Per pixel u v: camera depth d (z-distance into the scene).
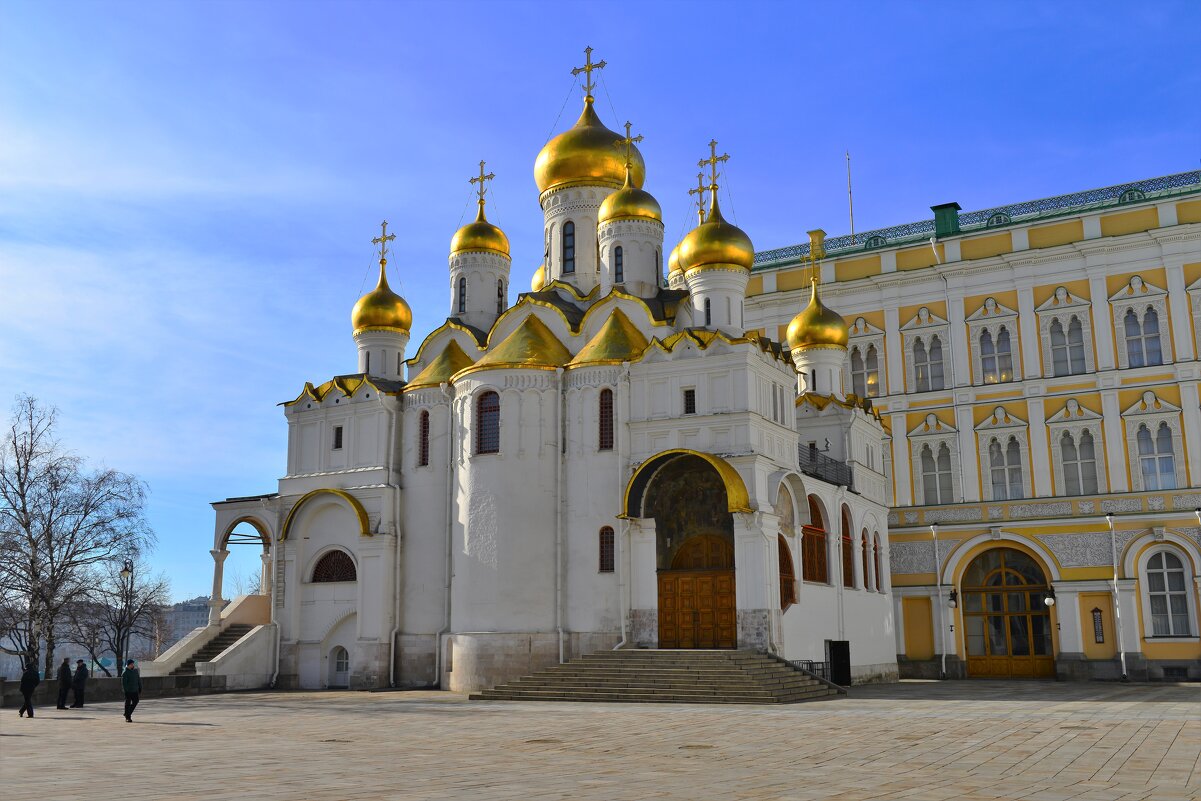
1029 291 55.81
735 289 43.47
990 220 58.59
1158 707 31.28
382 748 21.52
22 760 19.80
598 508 41.34
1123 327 53.47
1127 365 53.06
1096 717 27.75
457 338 48.41
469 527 42.34
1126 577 51.12
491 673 40.62
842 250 61.66
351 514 46.38
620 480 41.19
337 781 16.52
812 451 49.75
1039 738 22.61
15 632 56.16
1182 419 51.28
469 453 42.91
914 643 55.62
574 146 50.84
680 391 41.19
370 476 46.53
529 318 45.34
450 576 43.84
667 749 20.83
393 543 45.41
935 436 56.84
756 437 40.03
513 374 42.59
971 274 57.44
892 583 56.44
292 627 46.66
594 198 50.97
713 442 40.16
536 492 41.91
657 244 48.41
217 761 19.42
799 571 41.72
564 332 45.56
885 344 59.00
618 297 44.81
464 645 41.41
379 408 47.19
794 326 53.50
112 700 39.66
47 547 55.00
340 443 48.53
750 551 38.66
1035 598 54.12
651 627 40.00
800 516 42.91
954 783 16.19
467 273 50.66
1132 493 51.75
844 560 47.72
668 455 39.53
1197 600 49.69
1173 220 52.97
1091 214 54.84
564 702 34.81
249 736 24.47
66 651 94.62
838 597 45.41
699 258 43.28
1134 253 53.56
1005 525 54.25
